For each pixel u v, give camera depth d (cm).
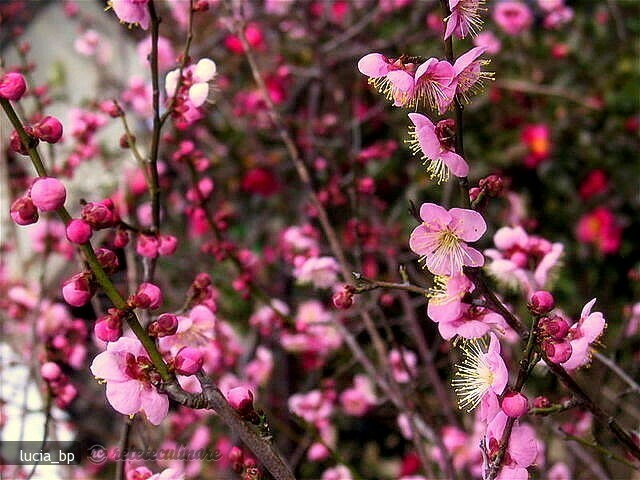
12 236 96
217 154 123
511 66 131
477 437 79
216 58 126
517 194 122
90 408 97
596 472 72
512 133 128
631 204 128
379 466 114
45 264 85
